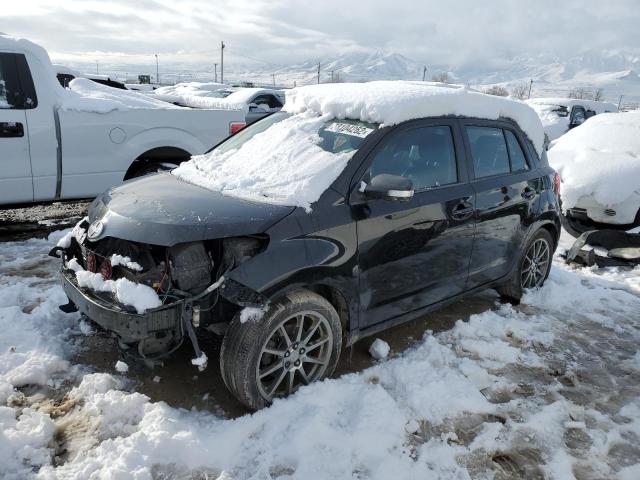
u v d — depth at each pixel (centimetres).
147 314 263
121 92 681
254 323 271
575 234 709
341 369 344
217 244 284
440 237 359
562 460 276
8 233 597
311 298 289
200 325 278
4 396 298
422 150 357
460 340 391
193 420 283
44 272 482
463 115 389
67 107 528
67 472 245
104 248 306
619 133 763
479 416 308
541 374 359
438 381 330
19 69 504
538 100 2109
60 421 282
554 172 492
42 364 323
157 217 286
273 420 280
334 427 281
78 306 297
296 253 282
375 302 330
